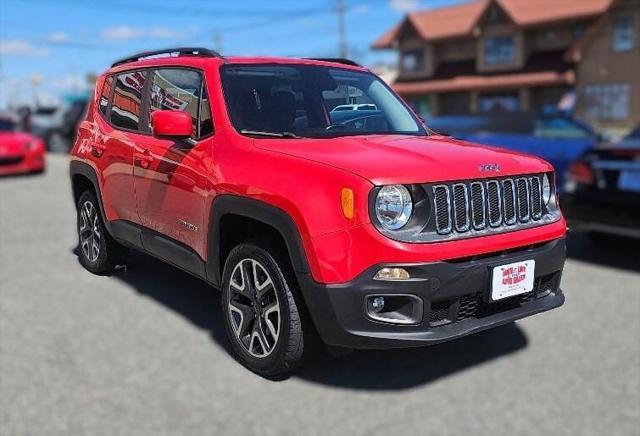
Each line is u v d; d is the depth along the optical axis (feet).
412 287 9.93
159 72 14.97
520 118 30.14
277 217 10.72
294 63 14.58
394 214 10.02
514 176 11.34
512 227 11.18
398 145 11.76
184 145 13.21
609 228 18.97
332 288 10.09
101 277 18.03
